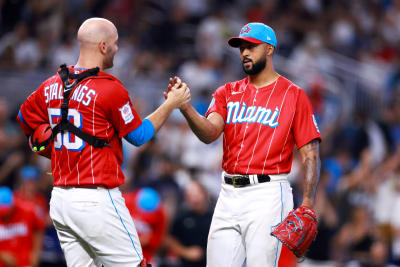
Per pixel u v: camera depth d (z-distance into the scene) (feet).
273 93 60.85
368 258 119.65
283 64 181.88
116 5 191.62
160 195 115.24
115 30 58.65
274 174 59.62
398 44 223.92
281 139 59.67
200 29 183.32
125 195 99.25
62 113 56.18
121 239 56.70
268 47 61.21
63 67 57.88
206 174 140.26
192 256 107.76
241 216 59.52
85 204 55.67
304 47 189.98
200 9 196.65
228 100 62.44
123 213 57.31
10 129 146.82
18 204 105.60
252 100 61.16
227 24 184.03
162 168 118.42
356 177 136.15
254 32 60.70
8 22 181.88
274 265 59.06
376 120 171.63
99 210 55.72
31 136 61.31
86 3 189.16
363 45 214.90
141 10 194.49
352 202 130.41
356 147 160.86
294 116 60.08
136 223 97.45
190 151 146.00
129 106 57.11
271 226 58.65
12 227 105.09
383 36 224.74
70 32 180.86
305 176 59.16
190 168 115.44
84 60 57.77
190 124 60.80
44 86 58.59
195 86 164.25
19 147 131.95
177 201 115.96
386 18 230.27
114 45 58.49
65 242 58.44
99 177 55.93
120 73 163.84
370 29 223.92
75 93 56.13
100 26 57.77
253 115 60.44
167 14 195.62
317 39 193.67
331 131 169.37
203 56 178.09
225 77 170.30
